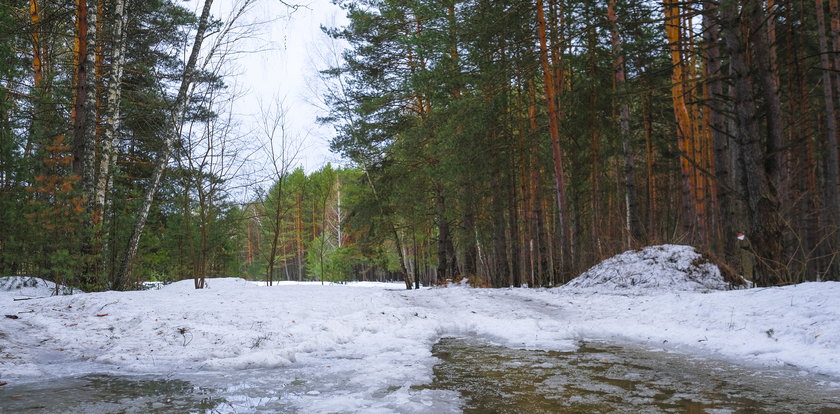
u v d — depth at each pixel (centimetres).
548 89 1508
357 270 5412
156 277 1783
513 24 1509
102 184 1246
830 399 379
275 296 957
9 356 504
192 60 1334
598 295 1099
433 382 448
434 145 1925
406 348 628
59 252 1015
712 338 628
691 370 491
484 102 1686
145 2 1617
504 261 2031
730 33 939
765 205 914
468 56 1689
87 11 1259
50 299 824
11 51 1225
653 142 2131
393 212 2295
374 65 2255
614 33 1427
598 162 1753
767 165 934
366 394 405
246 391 412
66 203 1095
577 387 426
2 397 381
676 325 721
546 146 1792
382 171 2325
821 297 673
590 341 682
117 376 467
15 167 1123
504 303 1039
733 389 414
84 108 1260
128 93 1691
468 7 1714
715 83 1218
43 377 456
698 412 348
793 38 1545
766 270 912
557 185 1512
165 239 1816
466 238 2105
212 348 579
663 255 1225
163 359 535
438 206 2236
